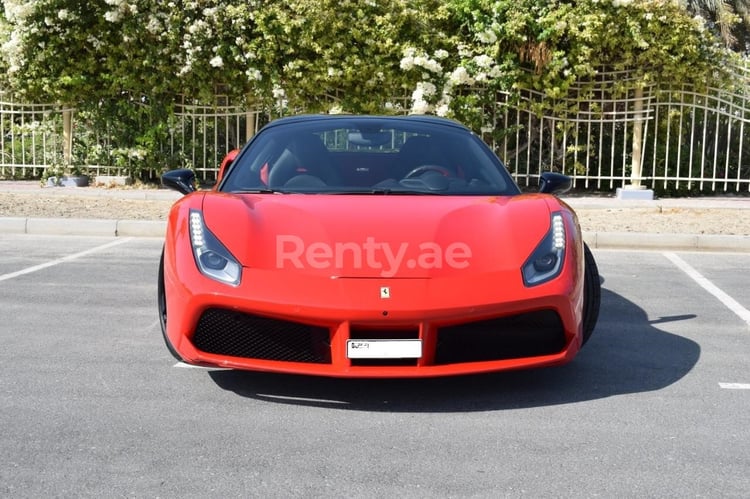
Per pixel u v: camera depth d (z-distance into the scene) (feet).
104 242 28.76
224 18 40.04
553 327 11.87
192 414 11.44
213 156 44.62
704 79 40.63
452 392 12.50
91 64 41.65
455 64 41.09
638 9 39.47
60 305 18.62
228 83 41.50
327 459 9.88
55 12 40.22
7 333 16.01
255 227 12.34
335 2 39.68
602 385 13.00
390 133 15.98
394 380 13.04
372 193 14.10
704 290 21.54
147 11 40.57
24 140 45.19
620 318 18.08
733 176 44.65
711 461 9.95
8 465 9.62
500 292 11.42
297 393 12.37
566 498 8.85
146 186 42.86
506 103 41.34
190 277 11.78
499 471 9.56
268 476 9.36
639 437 10.73
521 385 12.91
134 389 12.54
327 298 11.18
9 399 12.03
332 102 41.96
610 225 32.01
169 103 42.68
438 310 11.13
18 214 32.27
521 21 39.50
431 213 12.81
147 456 9.93
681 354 15.01
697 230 30.86
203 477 9.32
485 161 15.55
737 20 47.91
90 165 43.75
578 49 40.27
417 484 9.18
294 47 40.29
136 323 16.96
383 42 40.27
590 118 41.57
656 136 41.52
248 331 11.64
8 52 41.01
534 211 13.04
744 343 15.93
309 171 14.75
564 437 10.69
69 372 13.42
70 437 10.53
